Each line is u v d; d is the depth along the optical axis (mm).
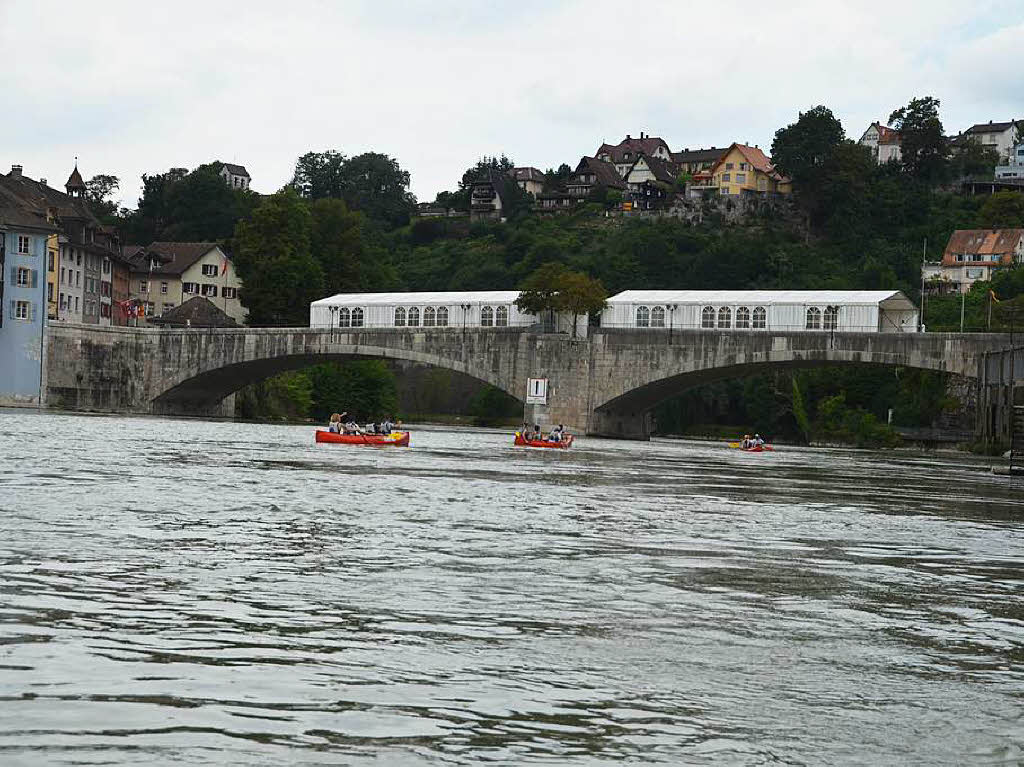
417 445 103750
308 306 174125
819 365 125375
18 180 156000
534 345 134375
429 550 33594
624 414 148500
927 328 188125
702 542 38312
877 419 180750
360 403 178750
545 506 48562
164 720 16625
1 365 130000
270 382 168125
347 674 19375
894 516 51062
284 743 15992
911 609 27391
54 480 49094
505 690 18891
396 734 16547
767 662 21484
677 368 128625
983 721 18375
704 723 17703
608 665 20766
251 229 176125
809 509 52906
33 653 19594
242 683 18547
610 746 16469
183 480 52688
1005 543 41969
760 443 134375
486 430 171750
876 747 16938
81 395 139375
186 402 153750
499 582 28531
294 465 66812
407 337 138625
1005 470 93438
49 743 15539
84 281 161875
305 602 24891
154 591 25281
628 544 36906
